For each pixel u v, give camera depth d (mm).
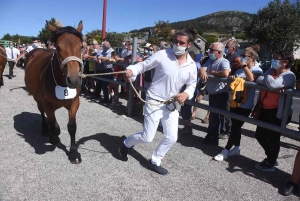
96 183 3342
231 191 3393
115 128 5391
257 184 3607
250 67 4336
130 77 3434
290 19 28828
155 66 3441
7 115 5801
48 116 3848
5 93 8125
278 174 3936
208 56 4863
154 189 3311
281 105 3613
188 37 3219
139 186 3350
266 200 3248
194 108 6402
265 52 30812
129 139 3809
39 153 4039
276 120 3781
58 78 3449
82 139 4688
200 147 4762
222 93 4566
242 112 4180
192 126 6004
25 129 5020
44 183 3258
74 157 3803
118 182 3400
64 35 3207
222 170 3934
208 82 4691
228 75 4305
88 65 8664
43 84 3641
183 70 3359
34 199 2951
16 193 3027
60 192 3107
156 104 3424
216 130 4836
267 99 3848
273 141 3832
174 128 3512
